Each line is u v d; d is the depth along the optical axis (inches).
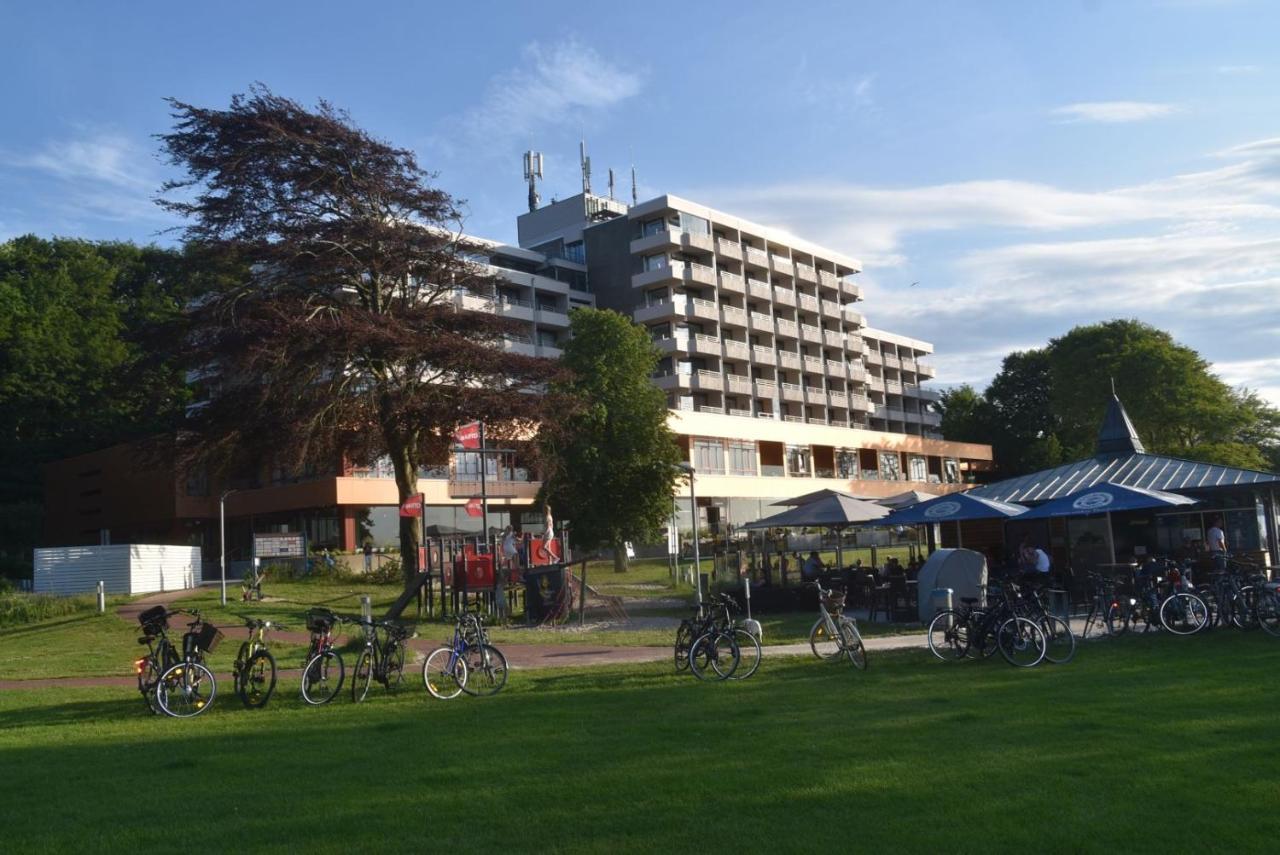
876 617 912.3
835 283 3750.0
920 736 373.7
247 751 395.2
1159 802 273.7
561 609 994.7
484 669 548.4
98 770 366.6
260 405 1135.6
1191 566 816.9
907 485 3405.5
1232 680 475.8
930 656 621.6
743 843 249.1
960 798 283.7
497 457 2073.1
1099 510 849.5
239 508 2241.6
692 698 495.8
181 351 1179.3
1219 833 246.1
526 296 3073.3
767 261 3449.8
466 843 257.1
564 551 1261.1
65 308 2342.5
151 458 1250.0
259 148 1176.8
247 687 530.0
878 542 1515.7
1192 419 2502.5
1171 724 377.7
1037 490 1087.6
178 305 2506.2
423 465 1380.4
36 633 951.0
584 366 1945.1
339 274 1247.5
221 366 1204.5
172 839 270.5
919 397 4421.8
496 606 1022.4
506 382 1291.8
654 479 1909.4
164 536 2294.5
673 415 2098.9
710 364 3250.5
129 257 2613.2
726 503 2856.8
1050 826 255.1
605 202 3688.5
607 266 3289.9
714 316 3203.7
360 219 1229.1
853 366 3804.1
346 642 785.6
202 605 1123.3
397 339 1152.2
